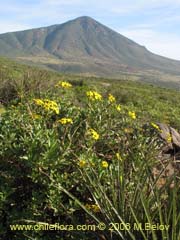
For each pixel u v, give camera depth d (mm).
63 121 1072
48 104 1150
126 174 1005
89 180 949
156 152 1217
